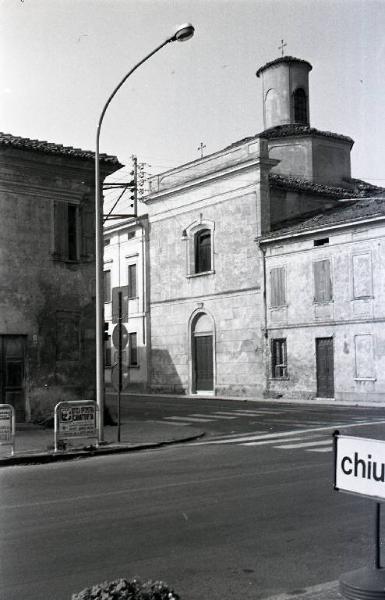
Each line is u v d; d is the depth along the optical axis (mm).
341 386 28938
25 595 5238
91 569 5852
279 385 31891
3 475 11695
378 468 4918
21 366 19641
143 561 6059
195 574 5688
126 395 38688
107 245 45781
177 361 38750
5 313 19406
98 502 8797
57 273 20469
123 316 16109
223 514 7879
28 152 19641
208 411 24938
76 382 20578
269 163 33438
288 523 7387
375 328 27656
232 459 12812
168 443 15992
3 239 19500
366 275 28031
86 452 14289
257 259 33344
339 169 39000
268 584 5422
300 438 16062
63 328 20531
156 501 8750
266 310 32719
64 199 20688
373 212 27766
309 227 30125
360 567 5801
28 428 18750
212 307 36156
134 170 28406
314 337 30250
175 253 39125
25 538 6910
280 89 40031
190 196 38000
